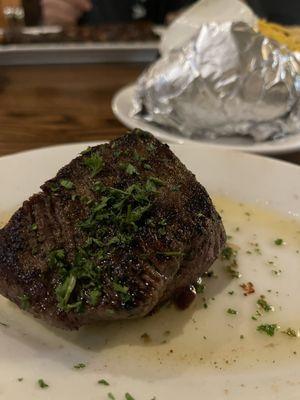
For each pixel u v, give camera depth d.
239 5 0.24
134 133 0.15
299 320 0.13
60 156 0.18
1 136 0.23
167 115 0.22
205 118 0.21
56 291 0.11
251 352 0.12
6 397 0.10
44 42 0.35
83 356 0.12
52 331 0.12
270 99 0.21
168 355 0.12
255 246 0.16
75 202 0.13
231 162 0.18
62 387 0.10
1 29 0.38
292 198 0.17
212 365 0.12
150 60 0.36
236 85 0.21
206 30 0.21
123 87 0.30
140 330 0.13
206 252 0.13
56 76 0.32
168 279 0.12
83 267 0.11
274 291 0.14
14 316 0.13
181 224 0.12
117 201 0.12
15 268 0.12
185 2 0.50
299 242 0.16
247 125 0.22
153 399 0.10
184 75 0.21
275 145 0.21
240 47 0.21
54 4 0.47
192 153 0.19
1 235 0.12
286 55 0.21
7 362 0.11
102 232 0.12
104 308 0.11
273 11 0.43
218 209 0.17
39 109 0.26
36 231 0.12
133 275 0.11
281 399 0.11
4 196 0.16
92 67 0.34
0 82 0.30
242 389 0.11
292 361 0.12
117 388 0.11
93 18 0.50
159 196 0.13
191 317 0.13
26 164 0.17
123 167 0.14
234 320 0.13
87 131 0.24
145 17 0.51
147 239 0.12
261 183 0.18
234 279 0.14
